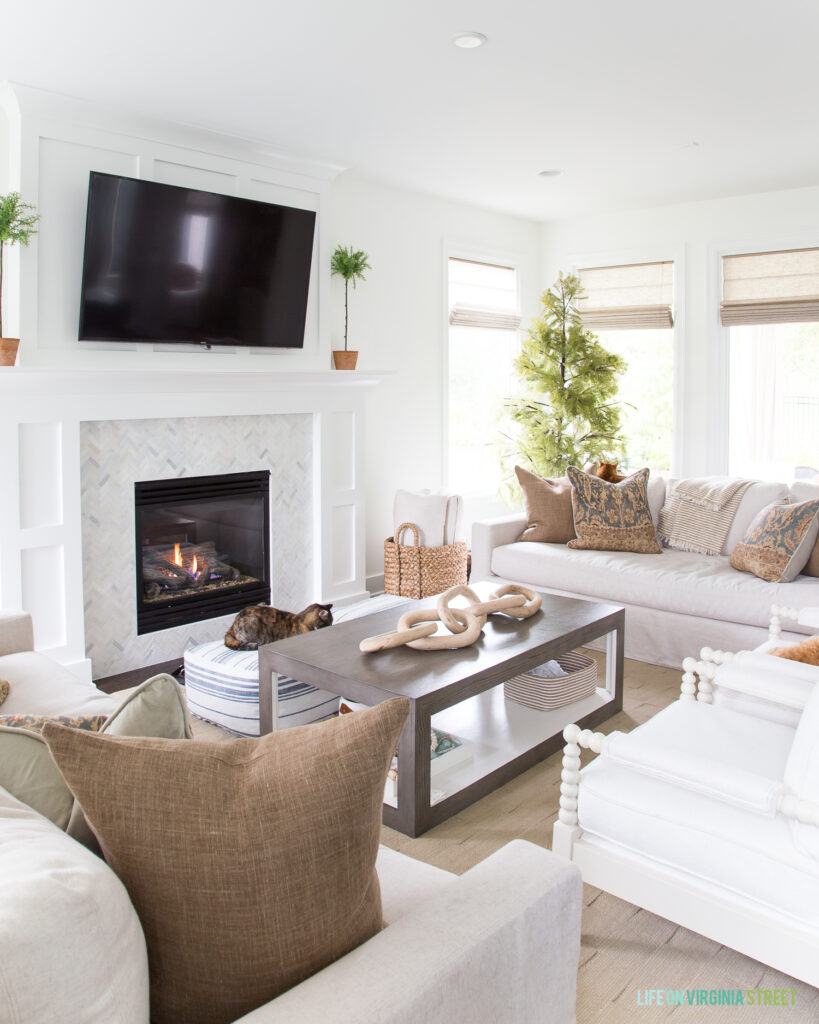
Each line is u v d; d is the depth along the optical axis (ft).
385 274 17.88
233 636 10.82
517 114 12.62
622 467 20.48
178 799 3.31
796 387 18.89
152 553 13.48
